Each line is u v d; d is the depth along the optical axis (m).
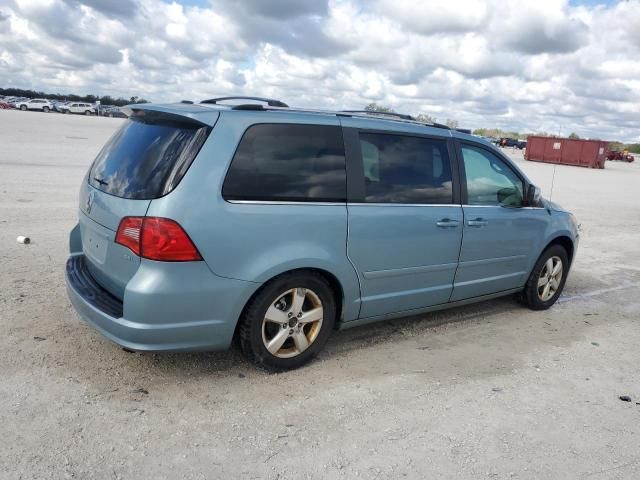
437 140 4.88
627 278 8.00
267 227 3.74
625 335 5.59
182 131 3.67
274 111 3.96
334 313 4.30
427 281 4.84
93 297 3.77
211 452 3.12
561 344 5.21
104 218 3.75
